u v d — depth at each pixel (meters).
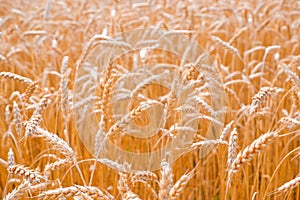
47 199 1.83
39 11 3.99
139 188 2.15
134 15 3.86
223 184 2.12
